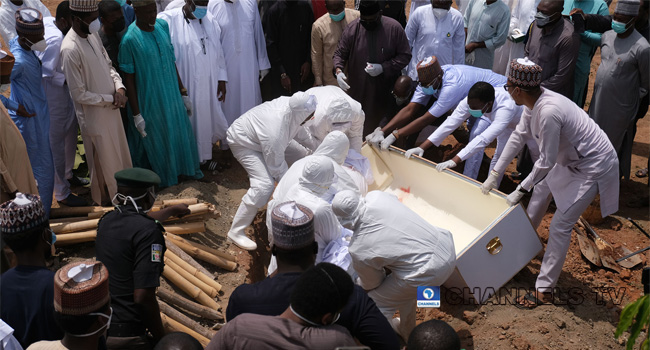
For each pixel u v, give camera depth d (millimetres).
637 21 6234
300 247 3264
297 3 7133
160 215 4375
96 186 5957
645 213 6664
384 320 3225
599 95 6430
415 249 4133
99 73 5422
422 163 5809
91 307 2736
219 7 6762
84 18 5148
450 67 6133
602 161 4598
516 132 5023
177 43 6395
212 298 4910
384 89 6930
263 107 5586
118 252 3584
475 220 5547
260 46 7230
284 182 4871
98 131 5570
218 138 7059
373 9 6484
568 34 6164
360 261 4199
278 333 2611
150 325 3668
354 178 5387
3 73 4656
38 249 3299
